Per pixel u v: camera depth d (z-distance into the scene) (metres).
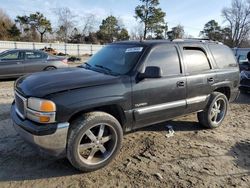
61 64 11.59
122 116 3.95
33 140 3.30
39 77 3.88
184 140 4.90
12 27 58.53
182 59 4.71
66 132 3.37
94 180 3.51
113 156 3.87
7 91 8.53
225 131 5.53
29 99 3.40
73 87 3.49
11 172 3.60
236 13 71.00
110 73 4.12
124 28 66.25
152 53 4.31
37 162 3.87
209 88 5.16
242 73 9.16
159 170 3.81
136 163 3.98
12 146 4.30
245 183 3.61
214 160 4.19
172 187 3.44
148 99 4.14
